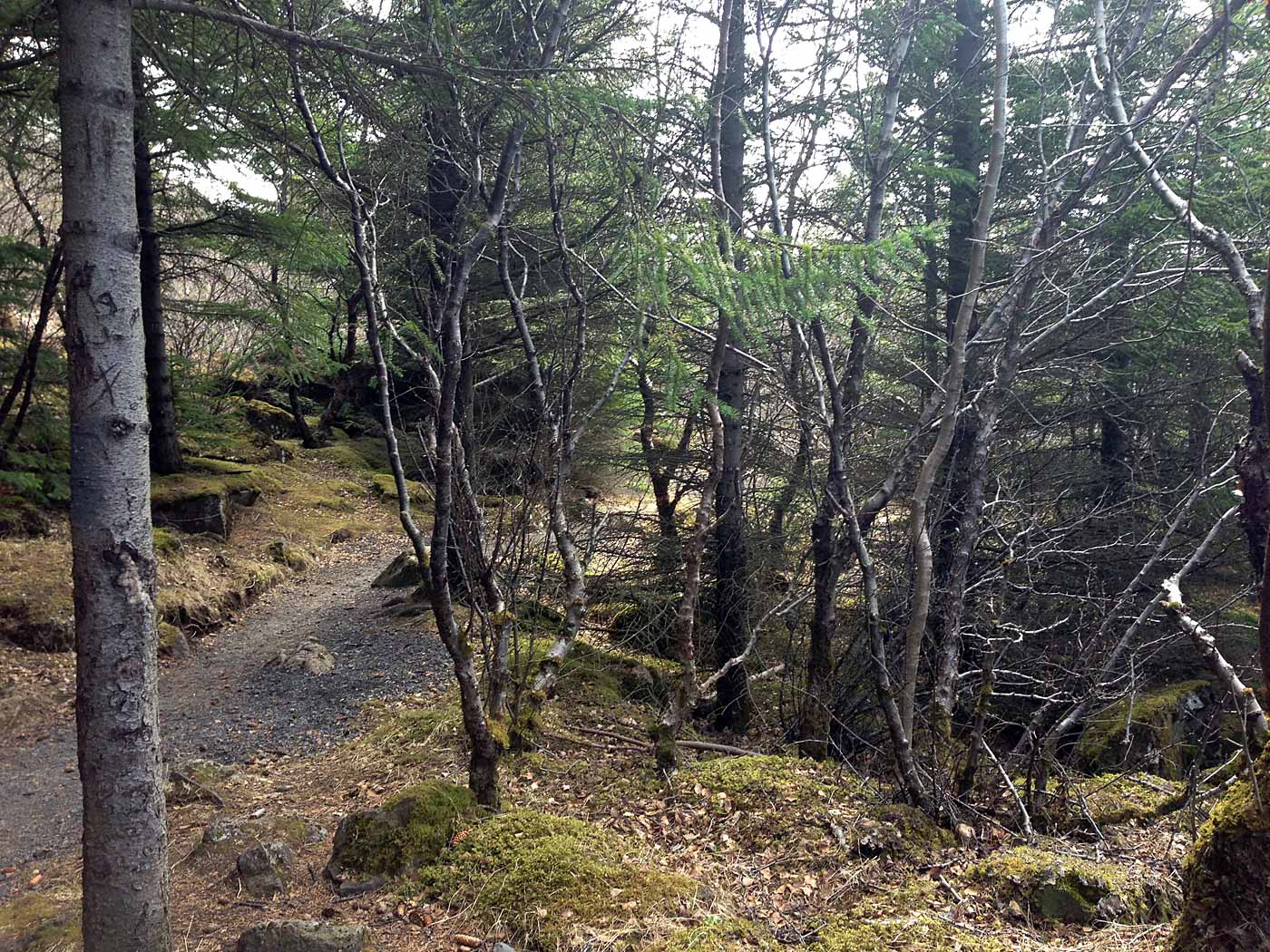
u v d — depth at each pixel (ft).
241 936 10.58
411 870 12.50
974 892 12.17
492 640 16.46
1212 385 27.14
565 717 20.43
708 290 11.36
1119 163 19.57
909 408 27.43
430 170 16.56
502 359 22.45
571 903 11.57
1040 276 15.67
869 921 11.39
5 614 25.22
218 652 28.94
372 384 71.56
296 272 37.91
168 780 17.12
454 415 14.29
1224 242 12.74
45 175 29.37
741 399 24.12
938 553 22.04
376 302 12.58
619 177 12.89
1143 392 27.35
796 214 21.99
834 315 14.74
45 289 30.58
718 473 17.20
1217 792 14.19
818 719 20.07
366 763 18.47
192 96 11.37
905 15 17.92
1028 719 21.44
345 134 12.82
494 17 15.46
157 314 39.91
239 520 43.60
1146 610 15.52
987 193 14.26
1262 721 11.05
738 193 23.44
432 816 13.19
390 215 16.38
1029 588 19.06
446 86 11.08
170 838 14.39
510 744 16.52
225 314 38.81
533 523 16.28
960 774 15.66
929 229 12.66
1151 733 22.43
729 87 20.81
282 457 58.18
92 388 7.87
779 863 13.32
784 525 27.07
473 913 11.55
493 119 13.21
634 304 13.29
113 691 8.11
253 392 66.44
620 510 29.71
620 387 20.21
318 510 50.52
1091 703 16.15
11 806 17.34
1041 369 19.70
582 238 19.72
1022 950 10.51
